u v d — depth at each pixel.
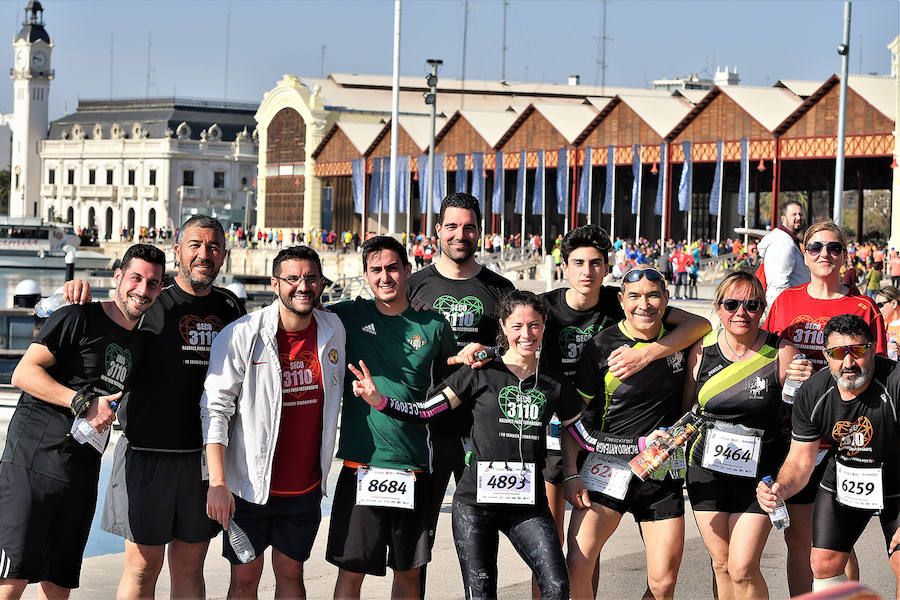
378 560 6.53
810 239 7.34
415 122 71.12
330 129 80.69
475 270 7.26
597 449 6.69
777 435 6.68
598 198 71.62
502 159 63.47
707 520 6.66
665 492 6.58
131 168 128.50
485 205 72.38
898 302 10.77
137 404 6.53
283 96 84.25
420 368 6.57
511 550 8.73
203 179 125.81
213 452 6.21
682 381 6.72
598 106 67.00
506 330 6.29
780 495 6.29
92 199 131.75
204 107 129.50
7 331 21.28
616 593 7.54
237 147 126.38
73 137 135.12
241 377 6.28
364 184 73.06
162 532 6.55
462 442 6.64
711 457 6.59
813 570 6.66
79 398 6.13
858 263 42.50
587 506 6.57
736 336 6.55
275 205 86.31
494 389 6.29
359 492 6.46
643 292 6.46
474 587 6.21
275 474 6.36
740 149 53.09
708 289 41.84
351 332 6.61
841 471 6.43
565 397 6.39
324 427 6.40
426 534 6.63
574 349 7.04
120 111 133.12
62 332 6.28
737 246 49.88
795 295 7.52
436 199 66.19
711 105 54.41
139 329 6.49
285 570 6.45
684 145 54.75
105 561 8.33
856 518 6.54
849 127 49.66
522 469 6.26
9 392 15.72
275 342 6.27
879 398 6.24
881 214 115.81
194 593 6.77
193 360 6.55
